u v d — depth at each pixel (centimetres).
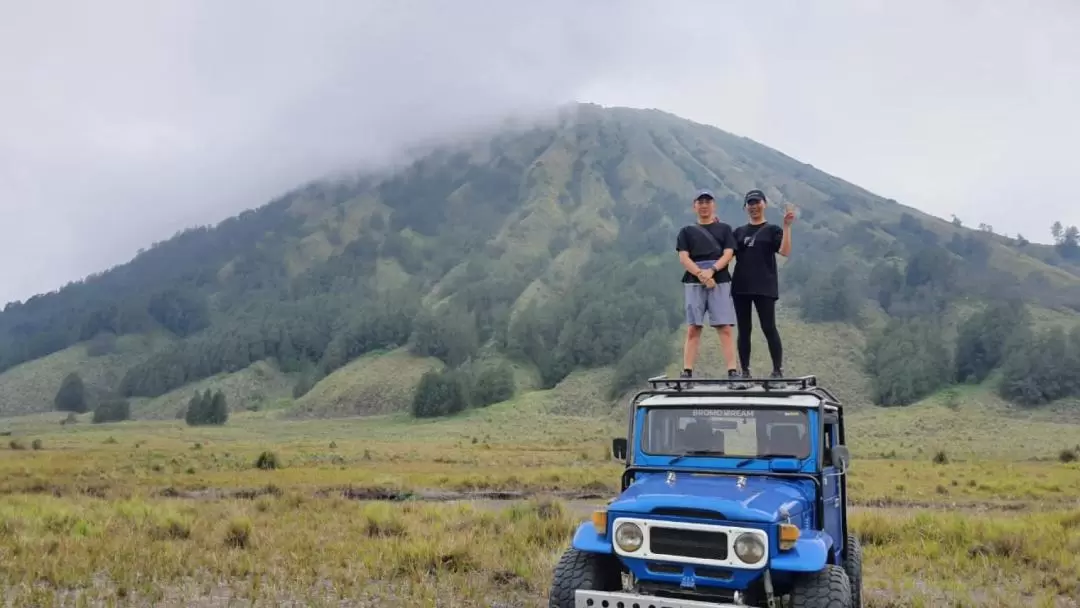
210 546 1225
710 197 893
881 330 18138
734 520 604
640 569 631
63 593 876
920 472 4584
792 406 715
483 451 7562
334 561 1094
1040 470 4991
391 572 1018
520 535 1391
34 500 1906
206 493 2883
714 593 613
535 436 11619
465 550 1132
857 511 2197
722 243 887
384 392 19100
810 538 617
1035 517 1970
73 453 6581
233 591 898
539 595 946
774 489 672
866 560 1303
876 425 12469
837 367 16900
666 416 760
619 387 16238
